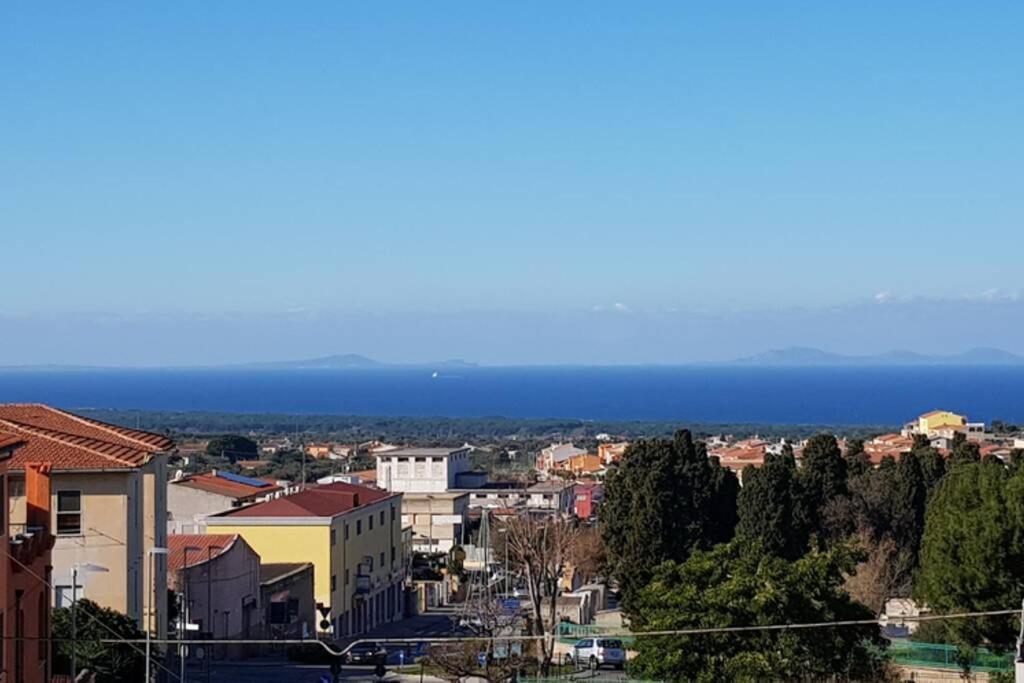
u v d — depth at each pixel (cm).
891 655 6175
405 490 16788
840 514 9925
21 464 5891
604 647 7406
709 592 5478
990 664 6147
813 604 5428
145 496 6938
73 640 4372
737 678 5278
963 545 5881
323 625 9181
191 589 7669
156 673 6081
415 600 12012
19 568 4222
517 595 9606
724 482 10419
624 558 9494
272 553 9744
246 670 7400
